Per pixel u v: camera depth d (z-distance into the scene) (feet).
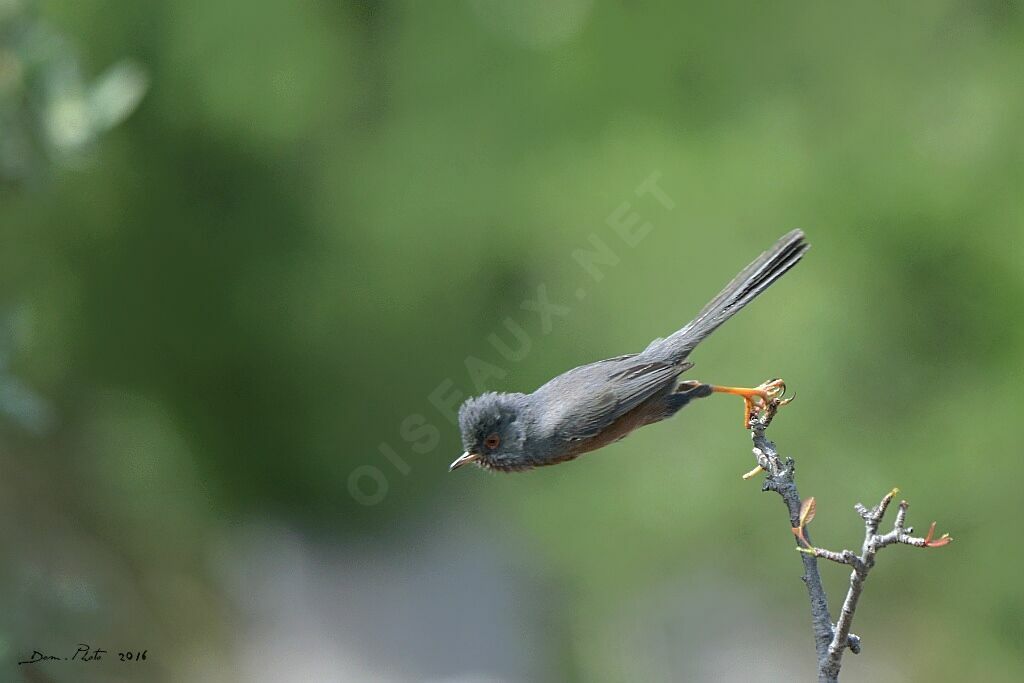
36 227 52.24
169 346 59.31
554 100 57.21
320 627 59.82
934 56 47.52
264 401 61.36
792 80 49.78
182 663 46.60
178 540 50.88
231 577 55.06
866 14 48.75
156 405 58.03
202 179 60.13
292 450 62.13
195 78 58.70
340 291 61.31
